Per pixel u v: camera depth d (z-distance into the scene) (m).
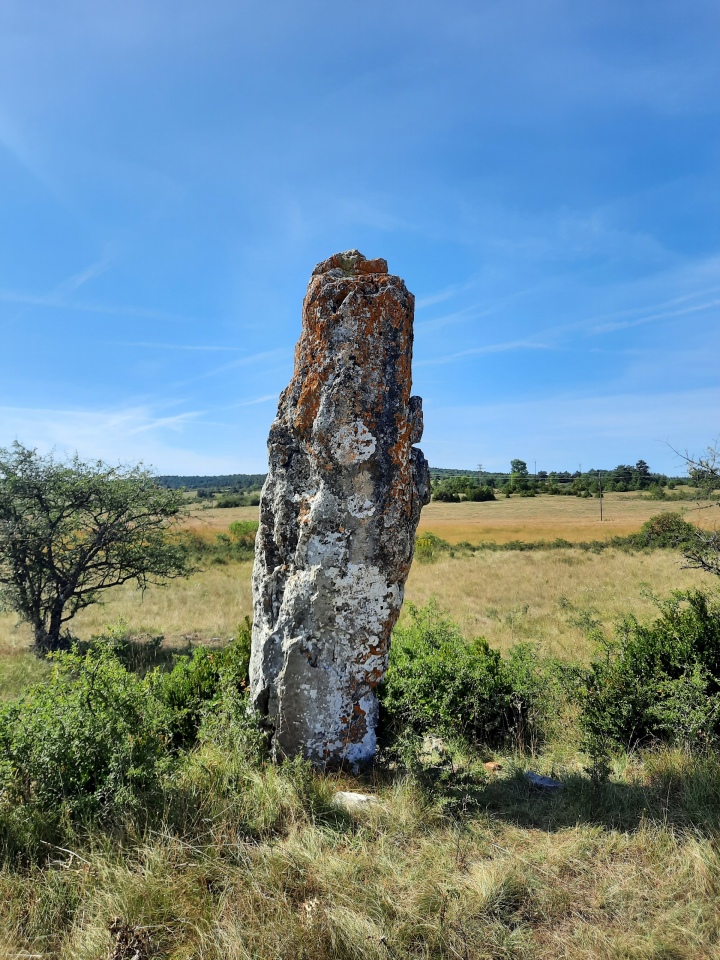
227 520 48.00
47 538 11.75
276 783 4.07
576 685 6.10
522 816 4.08
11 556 11.48
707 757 4.69
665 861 3.50
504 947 2.85
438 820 3.92
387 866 3.39
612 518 56.28
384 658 4.86
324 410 4.65
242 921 2.94
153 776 4.00
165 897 3.04
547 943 2.95
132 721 4.30
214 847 3.41
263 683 4.84
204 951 2.73
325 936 2.83
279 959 2.70
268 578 5.04
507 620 11.94
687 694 5.23
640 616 11.88
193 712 5.70
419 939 2.93
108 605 15.72
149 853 3.30
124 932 2.83
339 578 4.64
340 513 4.66
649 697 5.49
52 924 2.96
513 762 5.01
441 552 29.66
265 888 3.18
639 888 3.30
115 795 3.71
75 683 4.57
